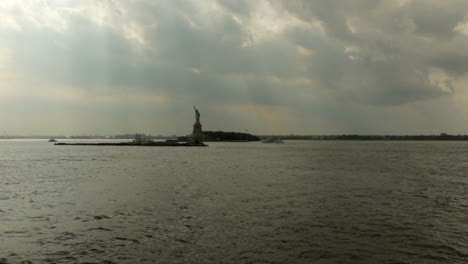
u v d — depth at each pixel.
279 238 15.83
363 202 24.33
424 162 66.12
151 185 31.52
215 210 21.25
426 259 13.55
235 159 71.25
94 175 39.38
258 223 18.33
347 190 29.77
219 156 82.00
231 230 16.98
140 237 15.81
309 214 20.45
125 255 13.60
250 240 15.50
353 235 16.41
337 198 25.78
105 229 17.05
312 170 47.69
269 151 115.31
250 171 45.50
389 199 25.66
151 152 100.06
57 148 133.25
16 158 71.25
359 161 67.56
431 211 21.59
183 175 39.94
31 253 13.78
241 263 12.89
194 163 58.94
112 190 28.58
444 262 13.28
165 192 27.72
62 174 40.28
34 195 26.09
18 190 28.44
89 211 20.77
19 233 16.34
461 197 26.77
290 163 60.94
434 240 15.78
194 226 17.64
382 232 16.94
